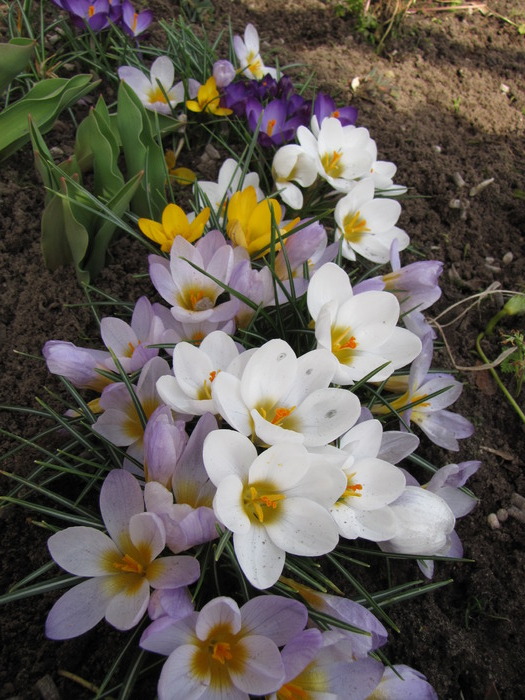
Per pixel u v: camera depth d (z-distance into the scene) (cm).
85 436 32
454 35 67
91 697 27
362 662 25
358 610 25
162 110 47
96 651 28
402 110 57
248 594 26
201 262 31
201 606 28
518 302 43
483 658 32
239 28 60
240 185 39
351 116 48
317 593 26
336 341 30
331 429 26
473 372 43
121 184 40
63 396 35
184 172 46
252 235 34
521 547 35
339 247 37
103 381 30
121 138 41
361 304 29
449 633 32
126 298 40
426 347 31
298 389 27
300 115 47
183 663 22
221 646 23
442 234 50
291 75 57
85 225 39
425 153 54
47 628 23
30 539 30
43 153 37
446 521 28
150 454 24
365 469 27
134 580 24
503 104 61
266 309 35
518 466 39
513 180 54
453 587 34
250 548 24
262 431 24
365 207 40
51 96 41
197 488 26
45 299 39
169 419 25
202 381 27
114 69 51
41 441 33
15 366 36
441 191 52
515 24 69
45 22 51
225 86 48
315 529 24
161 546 23
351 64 61
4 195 42
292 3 65
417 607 32
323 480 24
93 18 47
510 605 33
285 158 41
